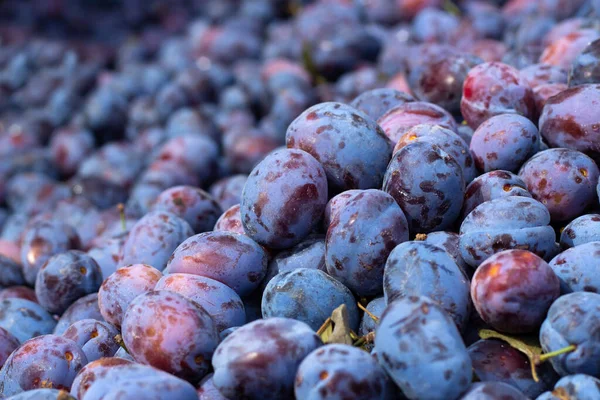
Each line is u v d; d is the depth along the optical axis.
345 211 0.62
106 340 0.66
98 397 0.57
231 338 0.58
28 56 1.52
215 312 0.62
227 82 1.24
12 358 0.64
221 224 0.69
